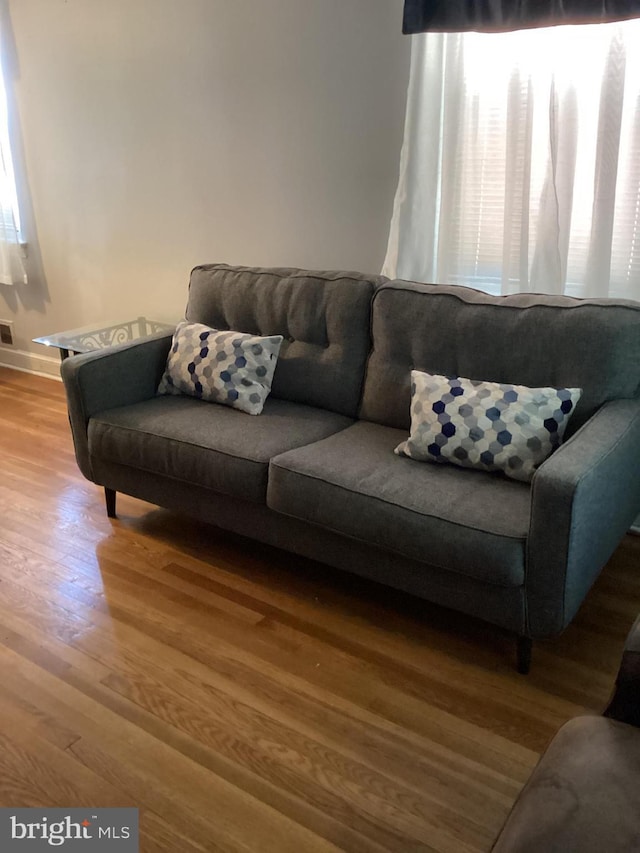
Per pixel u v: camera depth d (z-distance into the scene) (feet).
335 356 8.41
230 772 5.35
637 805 3.30
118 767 5.39
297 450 7.20
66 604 7.32
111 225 12.49
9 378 14.64
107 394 8.50
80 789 5.21
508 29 7.39
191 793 5.18
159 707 5.96
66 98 12.14
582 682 6.20
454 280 8.68
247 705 5.98
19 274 14.07
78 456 8.77
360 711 5.91
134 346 8.82
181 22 10.41
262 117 10.11
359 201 9.62
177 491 7.95
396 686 6.18
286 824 4.94
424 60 7.98
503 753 5.49
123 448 8.02
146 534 8.66
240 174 10.62
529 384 7.14
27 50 12.29
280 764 5.41
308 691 6.13
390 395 8.03
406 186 8.48
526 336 7.14
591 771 3.51
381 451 7.29
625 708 3.94
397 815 5.00
